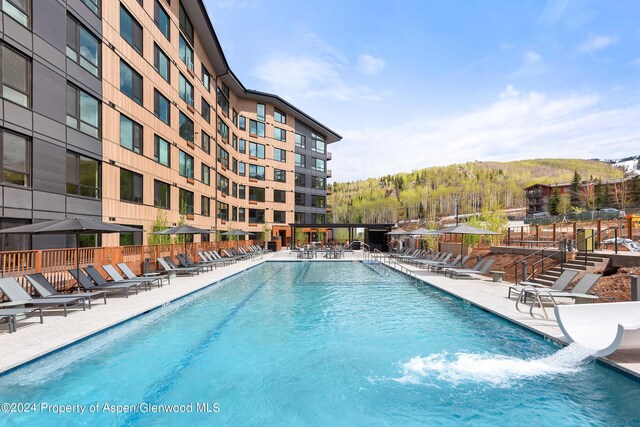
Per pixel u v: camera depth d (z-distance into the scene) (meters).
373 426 4.25
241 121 44.41
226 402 4.83
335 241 48.00
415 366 6.07
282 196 49.88
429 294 12.77
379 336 7.80
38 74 12.12
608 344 5.70
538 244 18.91
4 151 10.89
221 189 36.16
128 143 17.73
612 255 11.45
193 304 11.12
